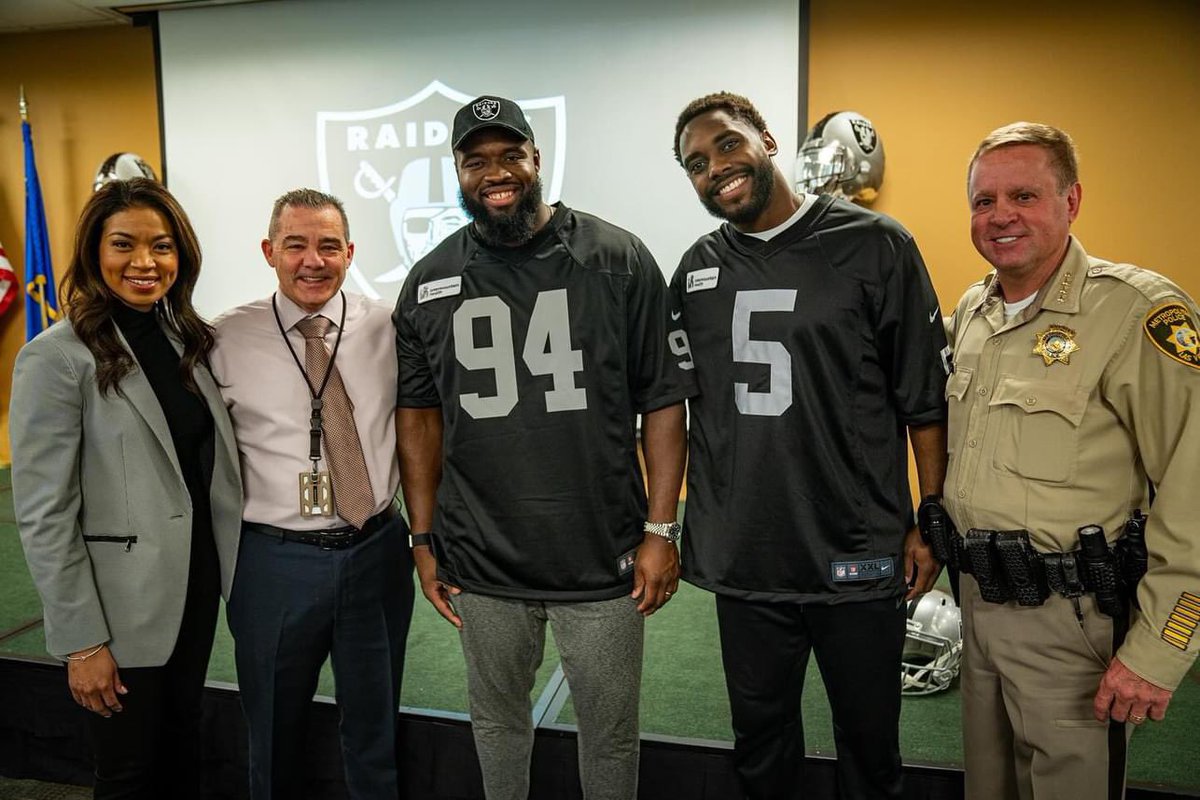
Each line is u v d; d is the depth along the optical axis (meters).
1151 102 3.94
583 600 1.63
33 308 5.25
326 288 1.74
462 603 1.69
